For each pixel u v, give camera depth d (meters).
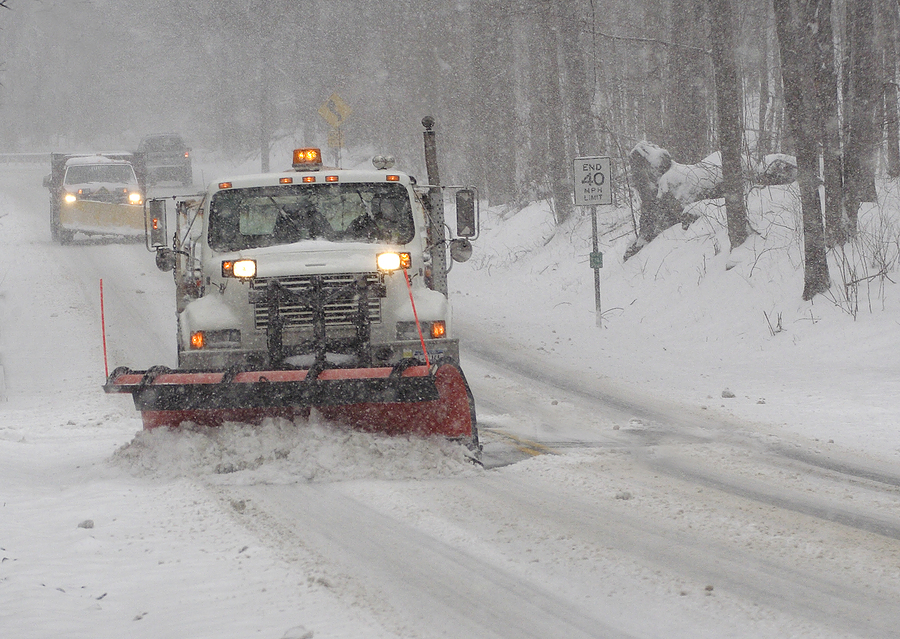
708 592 12.88
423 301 23.48
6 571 13.98
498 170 85.50
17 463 21.86
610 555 14.52
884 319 36.00
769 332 38.88
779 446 22.44
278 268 22.55
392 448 20.38
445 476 19.84
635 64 97.56
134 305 48.75
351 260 22.94
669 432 24.41
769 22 83.19
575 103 68.69
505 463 21.19
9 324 44.66
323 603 12.72
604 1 95.69
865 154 46.47
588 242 60.56
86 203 69.88
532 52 81.06
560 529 15.95
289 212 25.08
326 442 20.27
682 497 17.94
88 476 20.27
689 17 68.12
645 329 44.12
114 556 14.87
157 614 12.38
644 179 54.44
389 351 22.80
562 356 38.06
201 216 25.91
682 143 65.62
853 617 11.92
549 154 69.06
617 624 11.88
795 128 39.25
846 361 33.72
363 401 19.50
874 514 16.62
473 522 16.47
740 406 27.66
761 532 15.61
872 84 42.50
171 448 20.41
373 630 11.74
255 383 19.50
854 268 37.69
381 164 26.78
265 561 14.53
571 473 20.00
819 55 42.06
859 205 44.53
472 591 13.14
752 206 50.09
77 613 12.35
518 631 11.73
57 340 40.75
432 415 20.67
